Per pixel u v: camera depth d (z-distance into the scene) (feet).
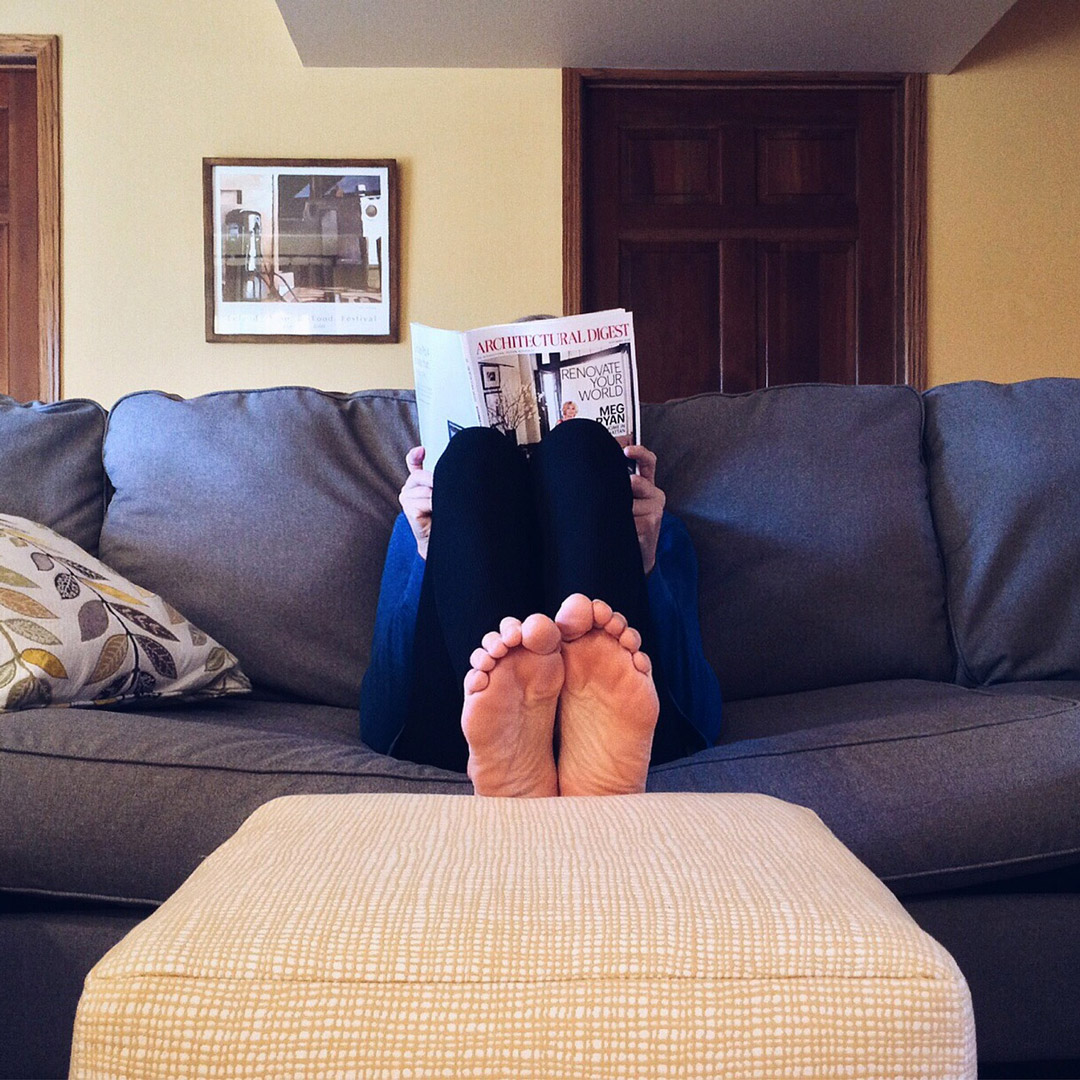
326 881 1.94
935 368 11.81
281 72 11.60
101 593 4.16
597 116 11.87
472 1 10.05
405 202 11.68
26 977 3.18
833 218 11.93
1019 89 11.80
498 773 2.96
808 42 10.98
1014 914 3.31
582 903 1.84
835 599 4.98
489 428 3.79
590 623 2.87
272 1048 1.63
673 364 11.96
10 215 11.55
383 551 5.01
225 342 11.58
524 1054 1.62
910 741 3.31
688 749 4.04
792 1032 1.63
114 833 3.06
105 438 5.25
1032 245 11.84
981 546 5.10
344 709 4.86
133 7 11.51
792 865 2.01
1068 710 3.43
